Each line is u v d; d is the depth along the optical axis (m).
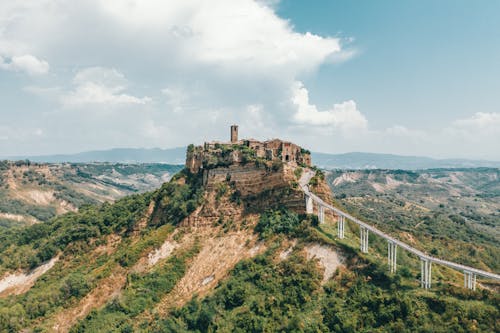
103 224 192.12
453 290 97.94
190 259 147.50
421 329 89.44
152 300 132.00
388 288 104.19
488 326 87.38
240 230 149.62
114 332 119.56
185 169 198.00
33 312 137.88
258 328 103.19
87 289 145.25
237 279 123.31
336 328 96.44
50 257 184.38
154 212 182.00
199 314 113.94
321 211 138.38
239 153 172.12
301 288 111.06
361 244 119.94
